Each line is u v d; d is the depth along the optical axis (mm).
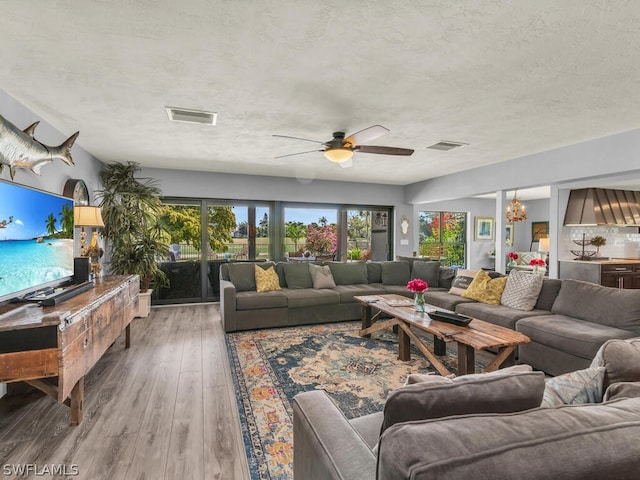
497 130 3621
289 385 2746
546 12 1700
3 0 1598
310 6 1652
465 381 934
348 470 925
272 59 2172
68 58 2154
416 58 2158
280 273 5168
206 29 1846
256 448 1938
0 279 2010
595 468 602
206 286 6102
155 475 1707
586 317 3182
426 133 3727
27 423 2172
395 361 3297
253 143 4137
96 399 2490
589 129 3584
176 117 3232
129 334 3631
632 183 5074
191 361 3254
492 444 617
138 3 1628
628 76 2391
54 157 2965
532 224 9727
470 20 1767
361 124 3428
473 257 9438
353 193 7059
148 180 5590
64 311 2006
